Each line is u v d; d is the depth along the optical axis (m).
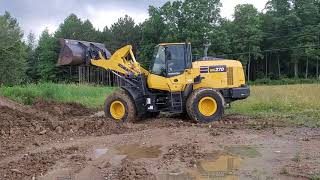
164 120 15.32
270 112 17.39
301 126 13.35
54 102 20.75
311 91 25.62
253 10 80.44
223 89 15.38
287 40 80.81
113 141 11.62
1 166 9.21
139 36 83.88
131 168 8.83
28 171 8.84
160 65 15.20
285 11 82.50
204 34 70.06
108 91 31.45
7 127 12.74
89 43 16.08
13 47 52.44
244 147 10.55
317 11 81.31
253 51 78.06
